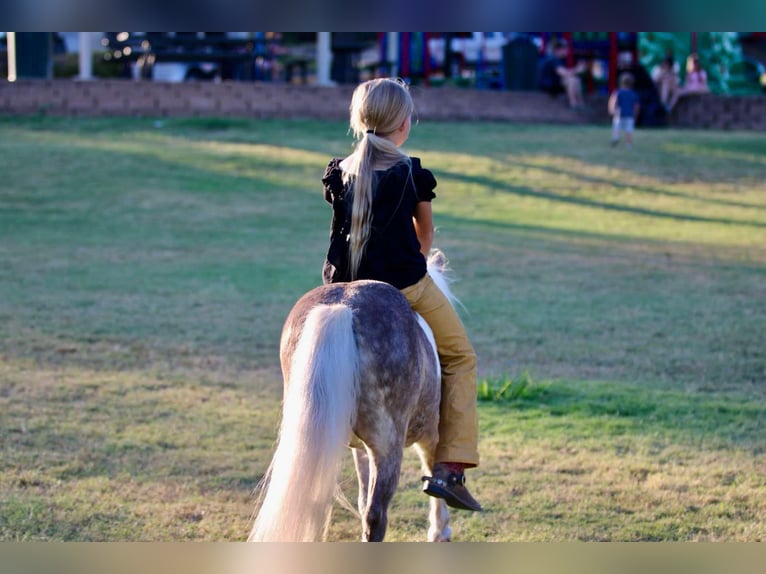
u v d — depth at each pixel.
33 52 31.19
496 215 20.89
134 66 35.41
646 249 17.61
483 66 38.28
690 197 23.27
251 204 21.23
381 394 4.44
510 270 15.52
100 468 7.07
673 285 14.56
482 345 11.17
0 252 16.28
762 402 8.96
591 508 6.45
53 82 29.59
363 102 5.10
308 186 23.09
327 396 4.27
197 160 24.92
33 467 7.03
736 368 10.21
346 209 5.05
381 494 4.46
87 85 29.77
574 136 29.80
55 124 28.28
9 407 8.52
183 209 20.50
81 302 13.04
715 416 8.53
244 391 9.27
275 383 9.59
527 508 6.45
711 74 36.00
